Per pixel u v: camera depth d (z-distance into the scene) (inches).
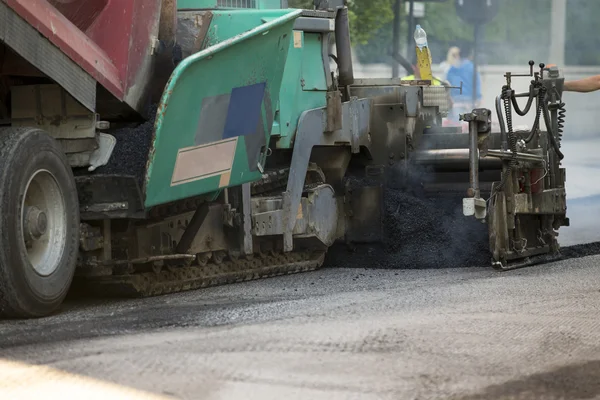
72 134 893.2
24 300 807.7
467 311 796.0
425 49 1537.9
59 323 790.5
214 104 938.1
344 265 1229.7
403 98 1259.2
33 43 811.4
